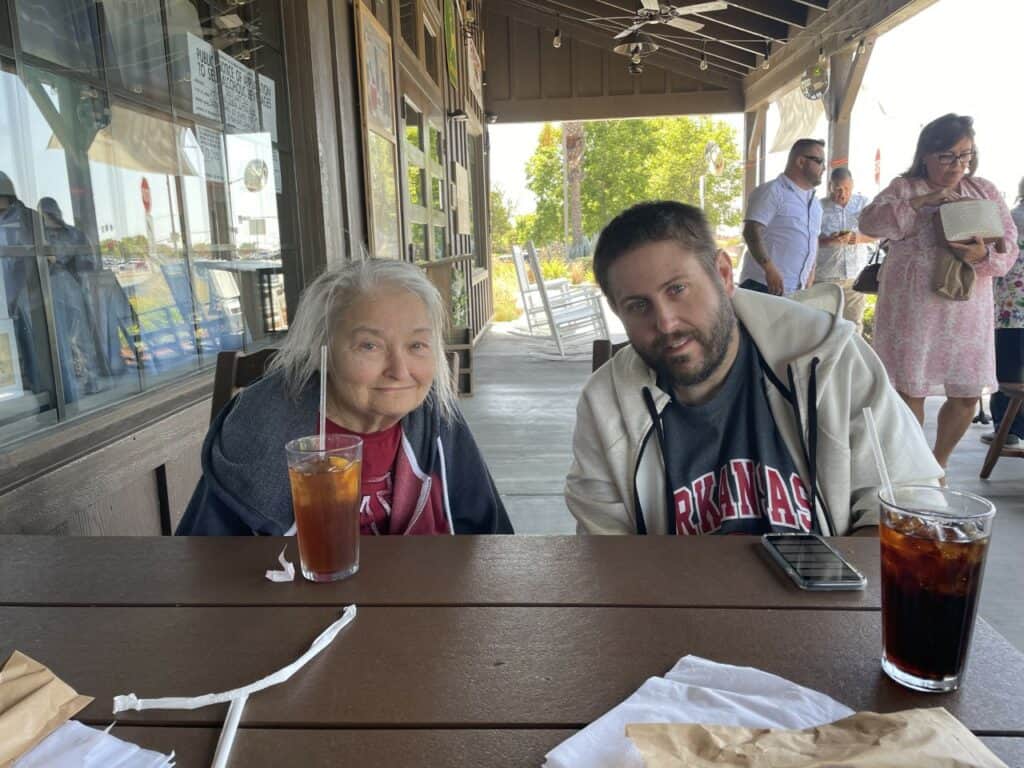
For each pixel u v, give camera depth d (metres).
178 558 1.00
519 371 6.57
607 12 9.68
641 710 0.62
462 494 1.40
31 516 1.37
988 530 0.66
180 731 0.63
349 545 0.92
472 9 9.18
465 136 8.37
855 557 0.96
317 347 1.24
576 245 19.98
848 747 0.53
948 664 0.66
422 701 0.66
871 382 1.30
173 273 2.17
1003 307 3.61
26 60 1.59
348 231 3.22
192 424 2.04
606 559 0.97
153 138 2.08
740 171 20.08
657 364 1.26
